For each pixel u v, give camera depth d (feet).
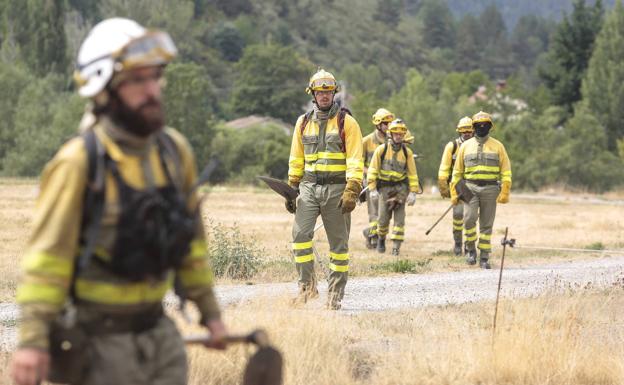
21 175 260.42
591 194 255.09
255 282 56.90
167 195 16.60
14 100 273.75
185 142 17.67
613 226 108.37
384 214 76.02
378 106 317.01
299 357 31.76
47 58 375.66
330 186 44.01
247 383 17.11
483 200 67.56
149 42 16.26
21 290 16.08
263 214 116.78
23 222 98.43
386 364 33.04
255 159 310.24
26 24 377.50
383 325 40.24
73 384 16.74
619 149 297.94
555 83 372.58
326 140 43.86
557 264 70.13
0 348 34.50
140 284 16.69
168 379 17.13
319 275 60.75
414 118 281.74
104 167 16.22
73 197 16.06
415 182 75.97
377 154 75.92
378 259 71.67
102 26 16.69
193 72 306.35
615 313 43.55
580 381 33.04
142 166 16.61
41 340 15.93
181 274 17.93
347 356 33.58
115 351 16.61
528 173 270.26
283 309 35.96
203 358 30.60
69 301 16.98
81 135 16.38
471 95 561.43
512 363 32.76
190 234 16.65
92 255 16.40
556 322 38.65
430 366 32.60
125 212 16.17
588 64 358.43
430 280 59.21
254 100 491.31
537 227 106.42
